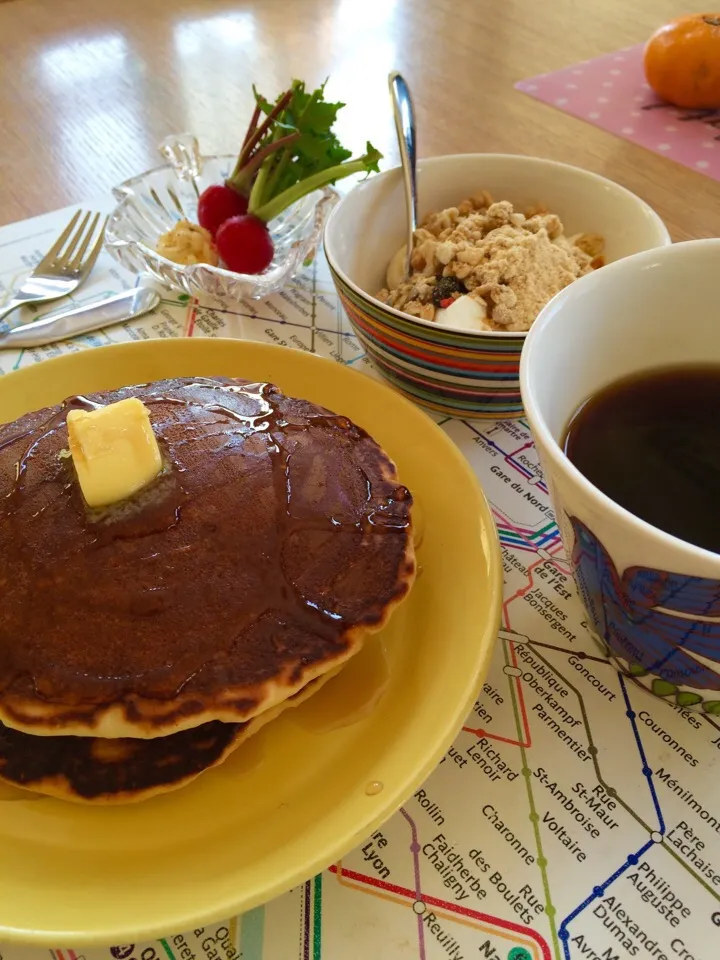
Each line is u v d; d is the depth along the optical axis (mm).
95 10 647
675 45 497
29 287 359
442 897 179
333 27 632
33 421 247
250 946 172
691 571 153
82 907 166
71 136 497
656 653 191
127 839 184
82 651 192
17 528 209
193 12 647
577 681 220
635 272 211
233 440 236
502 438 301
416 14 654
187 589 200
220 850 180
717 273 214
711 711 206
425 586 232
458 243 309
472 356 262
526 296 289
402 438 269
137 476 214
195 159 438
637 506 194
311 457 236
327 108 378
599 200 328
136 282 373
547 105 527
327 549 216
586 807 194
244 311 358
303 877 168
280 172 382
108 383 290
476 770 201
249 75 568
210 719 187
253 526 214
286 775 196
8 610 197
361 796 182
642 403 224
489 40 615
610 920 175
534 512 270
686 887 180
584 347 211
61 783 189
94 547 203
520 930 174
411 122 346
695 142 484
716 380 227
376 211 331
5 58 583
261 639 198
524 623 235
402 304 309
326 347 339
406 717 202
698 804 194
